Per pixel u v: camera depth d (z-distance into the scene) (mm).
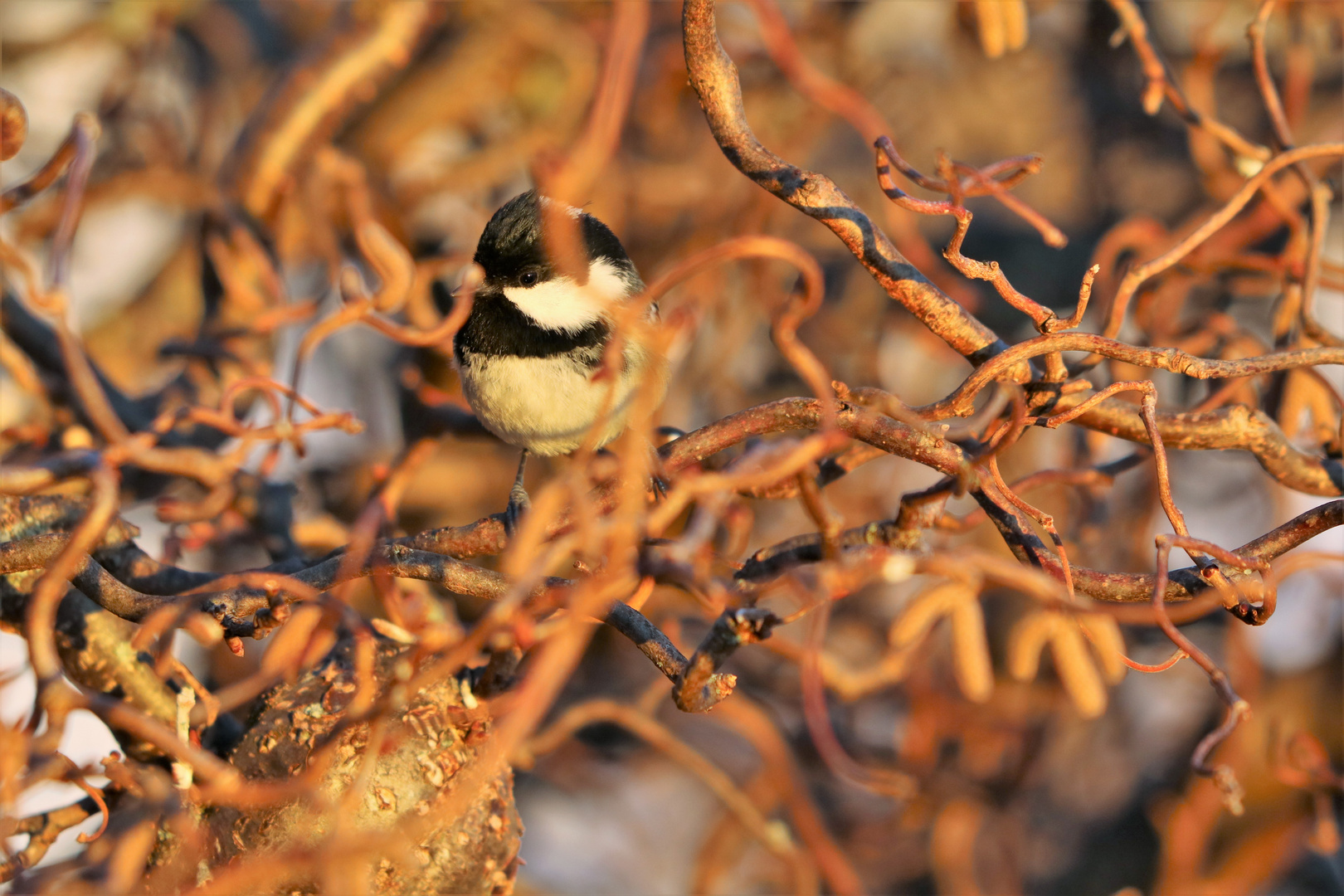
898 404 4371
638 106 10438
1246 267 7762
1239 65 11664
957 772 10016
